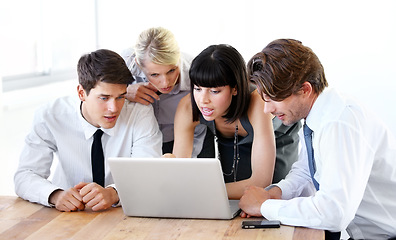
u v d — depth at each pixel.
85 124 2.37
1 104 3.42
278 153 2.73
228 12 5.48
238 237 1.81
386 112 4.96
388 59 5.05
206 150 2.75
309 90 1.90
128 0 5.20
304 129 2.01
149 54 2.45
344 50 5.19
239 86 2.25
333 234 2.01
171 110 2.80
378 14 5.07
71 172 2.44
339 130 1.86
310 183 2.25
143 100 2.48
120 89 2.18
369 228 2.09
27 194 2.21
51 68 4.50
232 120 2.36
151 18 5.32
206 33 5.50
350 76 5.12
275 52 1.86
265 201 1.98
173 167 1.91
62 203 2.10
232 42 5.54
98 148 2.37
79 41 4.86
